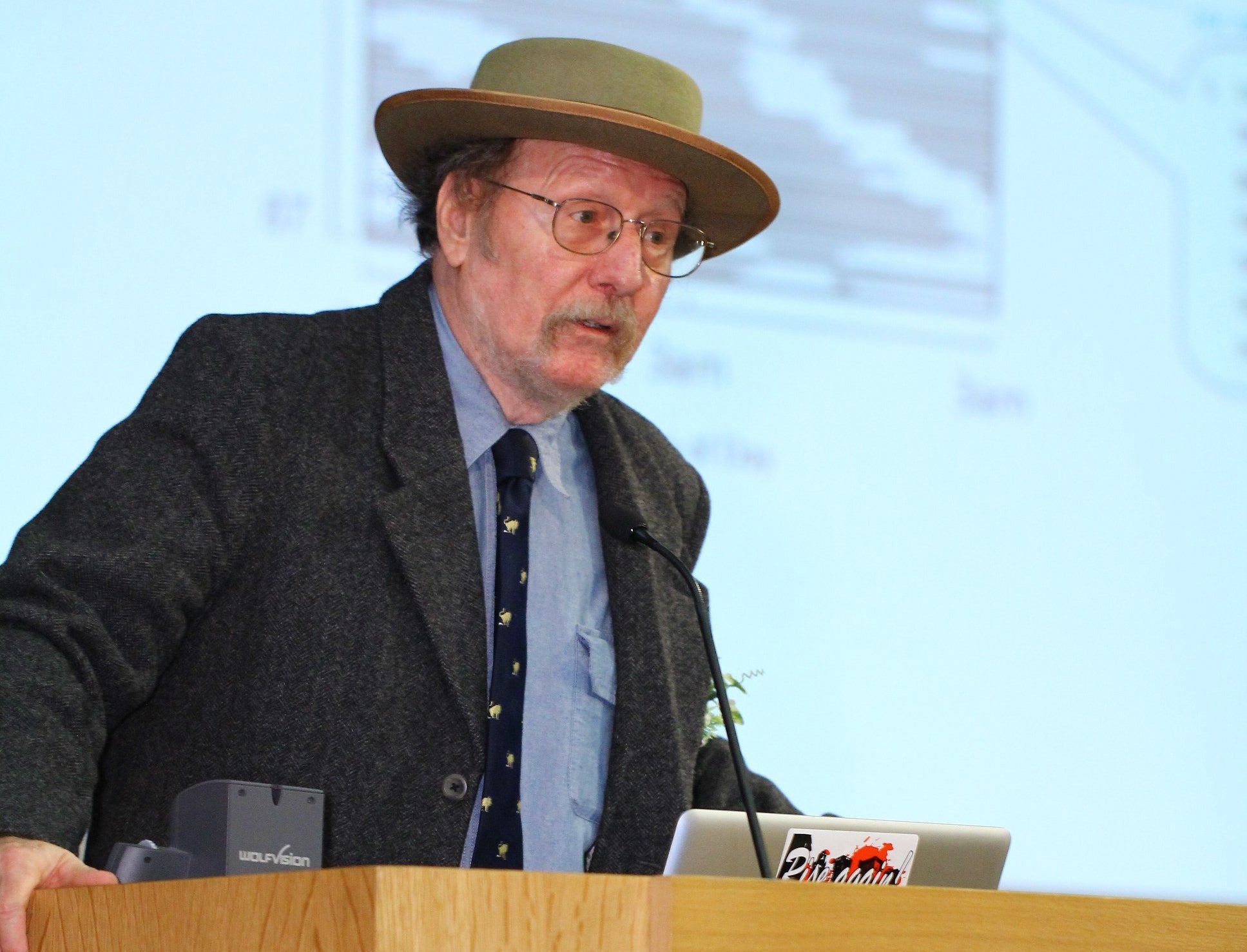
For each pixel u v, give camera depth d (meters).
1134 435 13.82
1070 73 14.10
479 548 6.92
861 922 4.21
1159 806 13.29
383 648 6.29
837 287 12.97
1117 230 14.06
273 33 11.55
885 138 13.33
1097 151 14.09
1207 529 13.90
